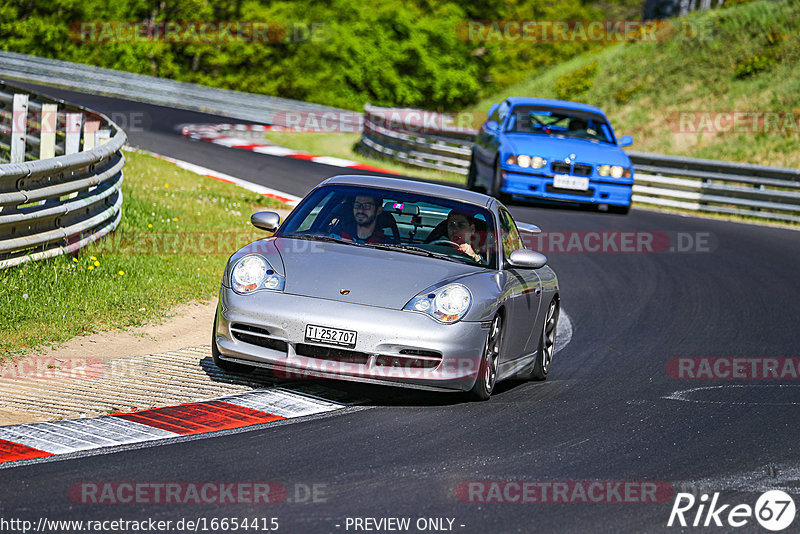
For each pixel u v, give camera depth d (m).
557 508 17.34
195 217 49.50
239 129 106.94
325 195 27.92
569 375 30.25
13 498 15.93
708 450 22.08
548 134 64.00
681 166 75.75
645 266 51.06
